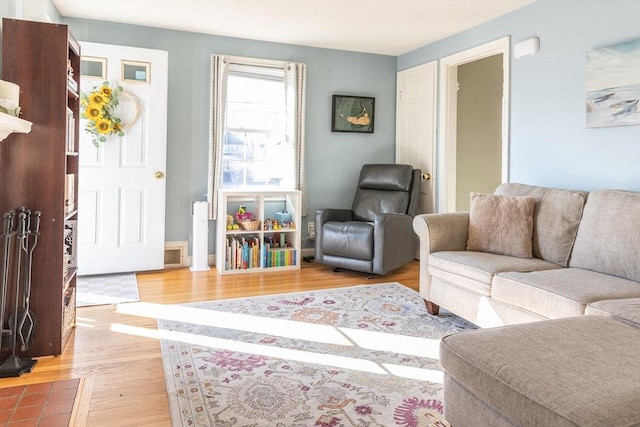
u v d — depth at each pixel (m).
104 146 4.05
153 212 4.25
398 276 4.25
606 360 1.33
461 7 3.70
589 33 3.12
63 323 2.46
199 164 4.59
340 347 2.54
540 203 2.97
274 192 4.49
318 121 5.04
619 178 2.94
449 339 1.55
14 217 2.25
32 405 1.89
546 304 2.14
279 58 4.82
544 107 3.48
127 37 4.24
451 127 4.63
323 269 4.54
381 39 4.66
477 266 2.63
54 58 2.31
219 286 3.82
